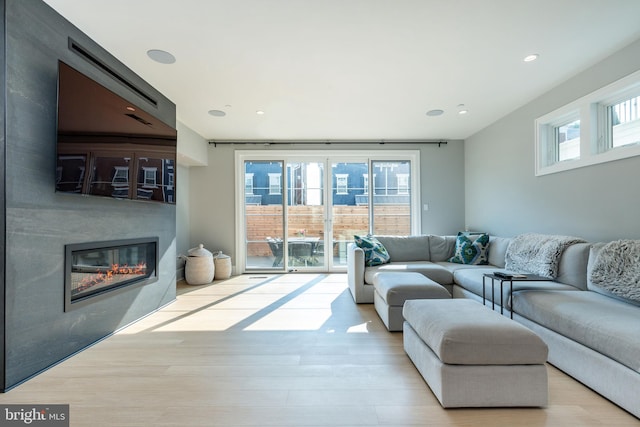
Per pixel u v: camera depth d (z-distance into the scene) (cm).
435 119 432
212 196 530
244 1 194
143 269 311
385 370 199
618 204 260
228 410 158
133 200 271
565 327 192
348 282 426
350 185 549
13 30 179
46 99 200
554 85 323
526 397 158
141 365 207
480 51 256
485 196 471
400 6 200
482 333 161
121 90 270
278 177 546
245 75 295
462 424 147
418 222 537
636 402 146
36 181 193
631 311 186
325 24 219
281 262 546
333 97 350
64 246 214
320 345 239
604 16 212
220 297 383
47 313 201
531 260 295
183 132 444
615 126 275
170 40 237
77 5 198
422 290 269
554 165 329
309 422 148
